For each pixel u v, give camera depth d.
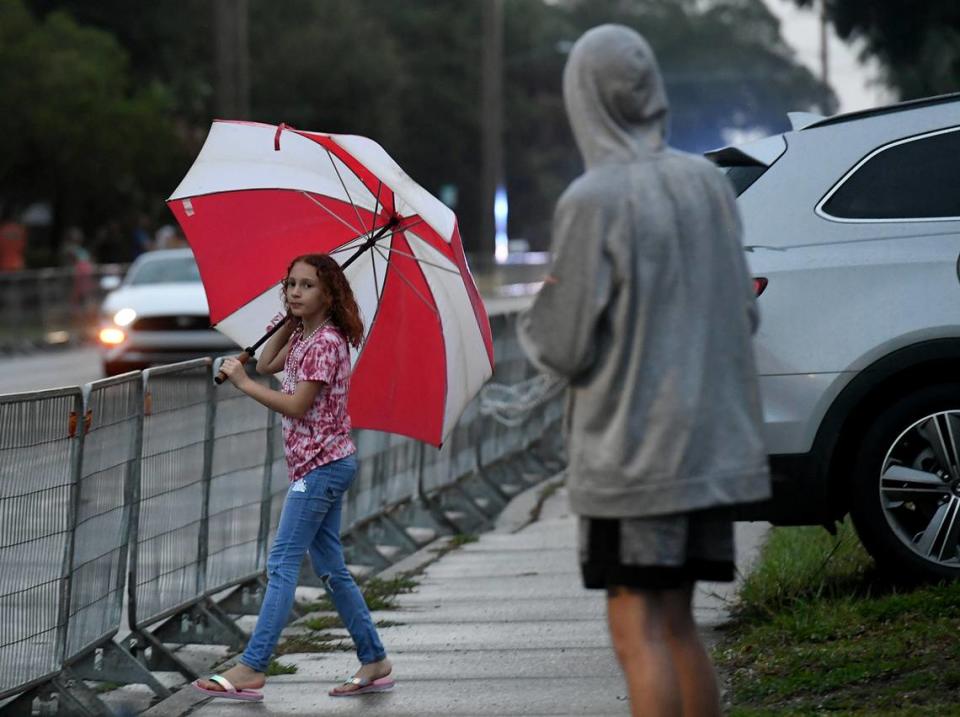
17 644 16.47
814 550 22.11
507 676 18.73
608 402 11.77
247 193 19.25
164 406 20.36
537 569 26.44
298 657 20.61
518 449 40.84
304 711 17.66
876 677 16.44
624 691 17.66
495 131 152.12
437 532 31.61
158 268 65.12
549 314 11.76
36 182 118.25
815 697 16.25
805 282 19.97
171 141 119.50
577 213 11.70
